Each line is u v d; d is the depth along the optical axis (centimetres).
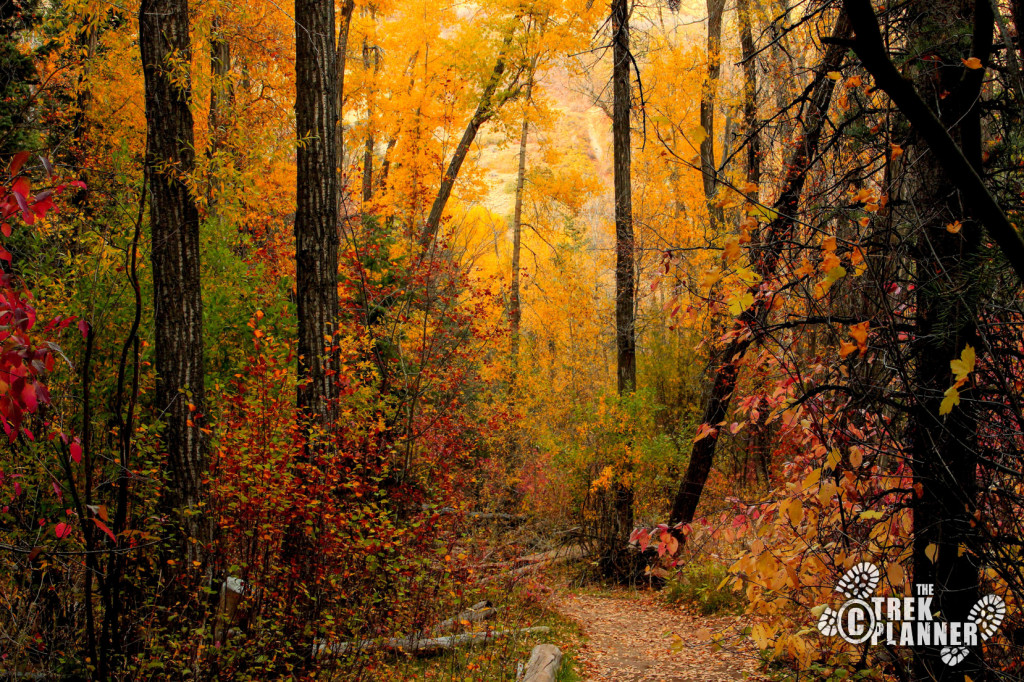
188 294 589
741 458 1367
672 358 1645
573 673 701
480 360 1110
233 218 695
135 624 480
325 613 554
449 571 694
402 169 1300
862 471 339
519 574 938
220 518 543
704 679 634
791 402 350
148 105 583
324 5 686
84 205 661
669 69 1409
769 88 716
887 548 355
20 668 443
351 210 1262
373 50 1789
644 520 1426
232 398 586
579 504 1345
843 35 462
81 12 712
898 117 379
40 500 484
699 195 1480
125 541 477
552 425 1722
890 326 311
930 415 298
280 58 1238
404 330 982
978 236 303
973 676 312
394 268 1174
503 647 717
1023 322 276
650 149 1555
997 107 312
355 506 611
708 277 321
